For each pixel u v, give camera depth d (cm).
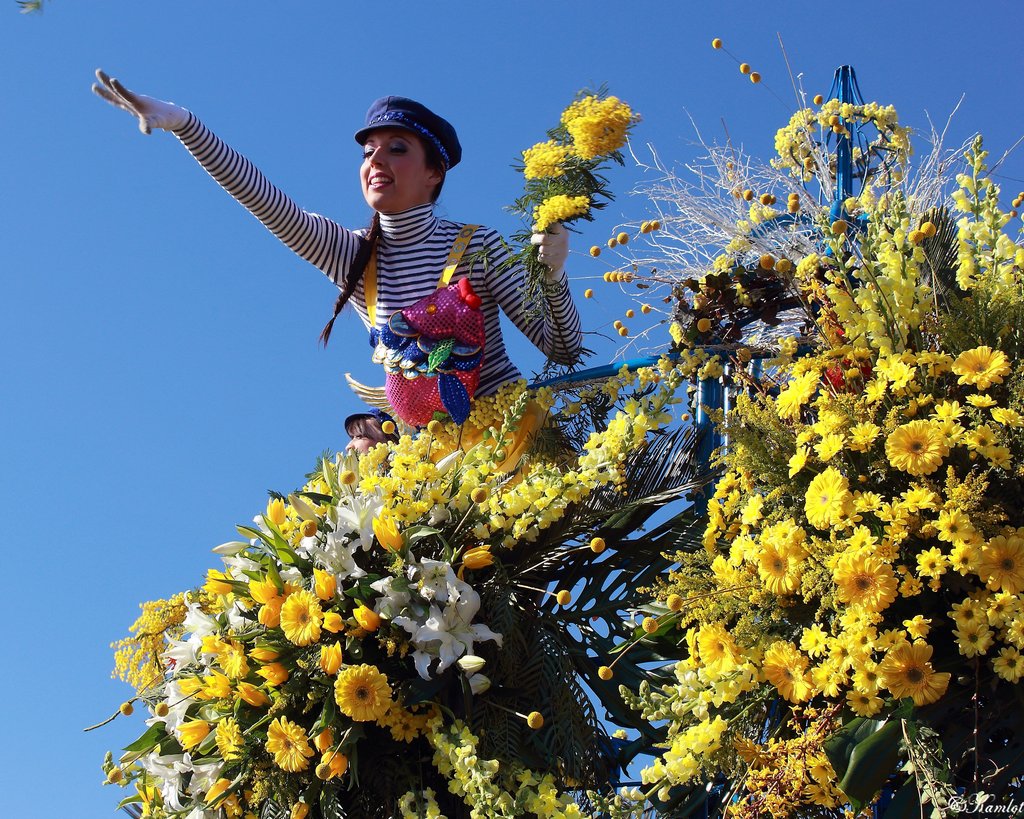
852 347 274
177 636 372
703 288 313
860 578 241
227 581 306
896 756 234
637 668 295
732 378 316
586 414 337
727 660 256
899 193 294
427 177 368
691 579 270
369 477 304
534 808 268
